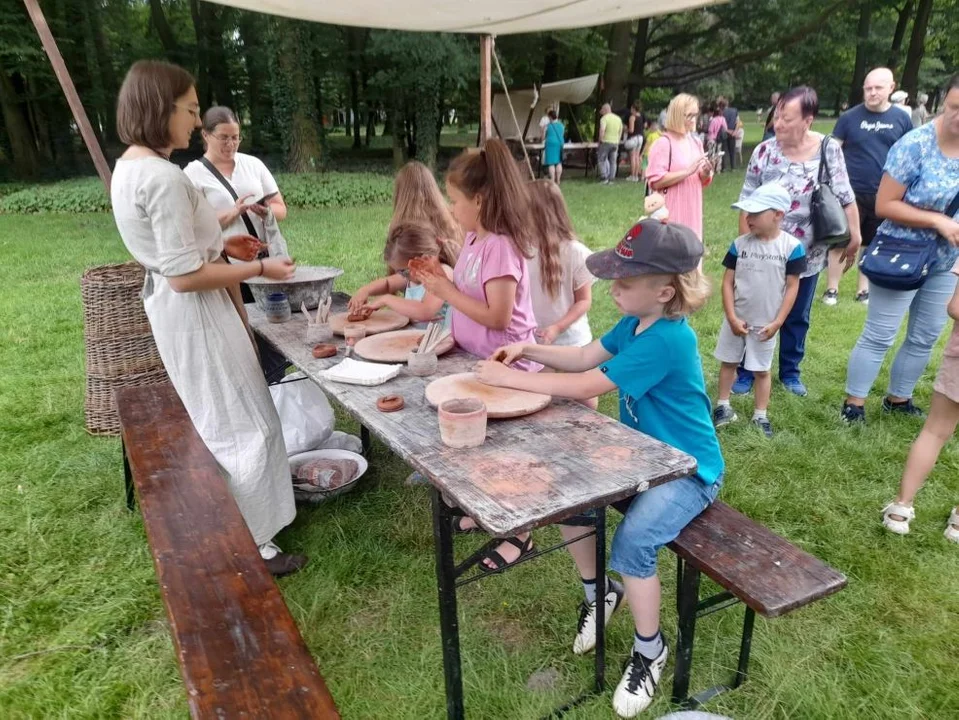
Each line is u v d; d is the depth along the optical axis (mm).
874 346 3352
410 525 2826
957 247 2877
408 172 2846
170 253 2053
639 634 1852
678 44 21484
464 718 1839
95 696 1998
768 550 1703
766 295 3256
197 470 2246
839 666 2033
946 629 2148
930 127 2879
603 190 13641
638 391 1768
